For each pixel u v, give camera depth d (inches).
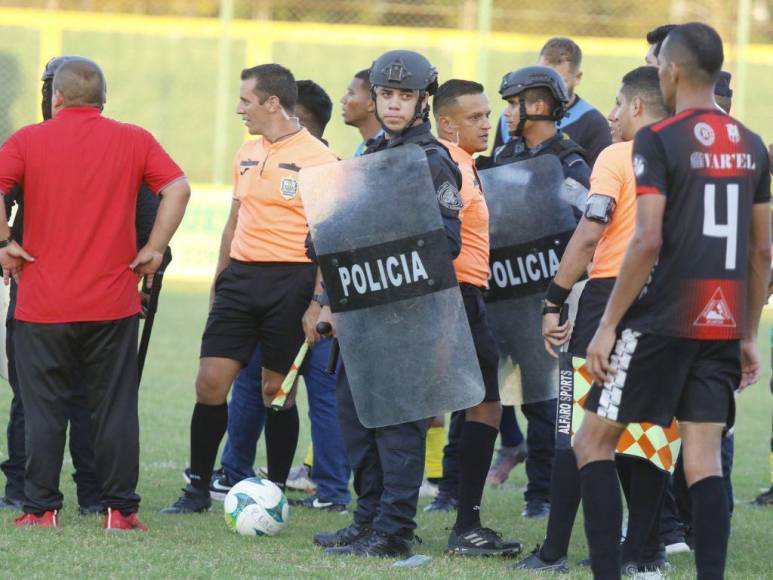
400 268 672.4
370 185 674.8
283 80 818.2
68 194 695.7
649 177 526.3
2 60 2583.7
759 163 548.1
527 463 866.1
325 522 802.2
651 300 537.0
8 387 1349.7
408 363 674.8
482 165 807.1
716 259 532.7
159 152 716.7
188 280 2652.6
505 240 779.4
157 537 707.4
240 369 813.9
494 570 660.1
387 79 670.5
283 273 807.7
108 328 706.2
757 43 2507.4
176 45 2615.7
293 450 869.8
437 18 2583.7
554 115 792.9
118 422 714.2
